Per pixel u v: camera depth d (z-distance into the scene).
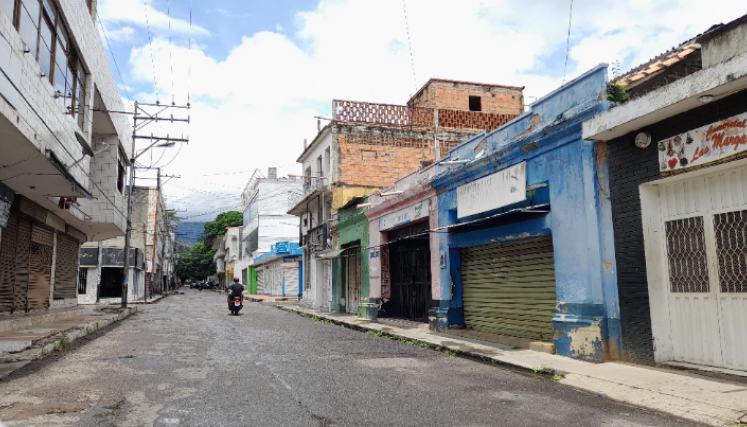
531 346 9.54
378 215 17.42
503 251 11.34
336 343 10.93
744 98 6.14
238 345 10.27
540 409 5.39
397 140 21.94
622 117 7.33
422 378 7.03
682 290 7.25
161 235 55.56
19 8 8.54
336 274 21.86
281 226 47.75
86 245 34.75
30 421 4.66
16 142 8.73
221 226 77.25
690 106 6.65
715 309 6.80
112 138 18.72
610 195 8.06
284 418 4.91
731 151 6.27
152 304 30.23
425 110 22.11
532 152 9.84
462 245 12.24
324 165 23.33
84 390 5.98
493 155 10.76
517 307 10.76
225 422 4.75
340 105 21.64
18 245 14.80
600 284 8.15
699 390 5.87
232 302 20.38
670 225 7.45
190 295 52.47
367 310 17.70
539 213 9.55
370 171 21.58
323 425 4.70
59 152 10.44
